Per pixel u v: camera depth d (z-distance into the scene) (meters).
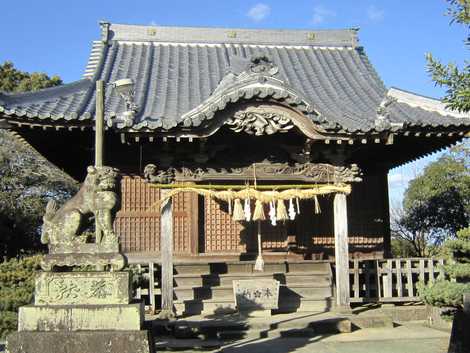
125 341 6.49
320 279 14.70
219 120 12.37
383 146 14.88
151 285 13.45
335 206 13.51
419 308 13.57
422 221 28.36
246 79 12.31
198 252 15.66
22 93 12.64
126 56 18.88
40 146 14.34
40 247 26.08
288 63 19.31
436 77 7.11
